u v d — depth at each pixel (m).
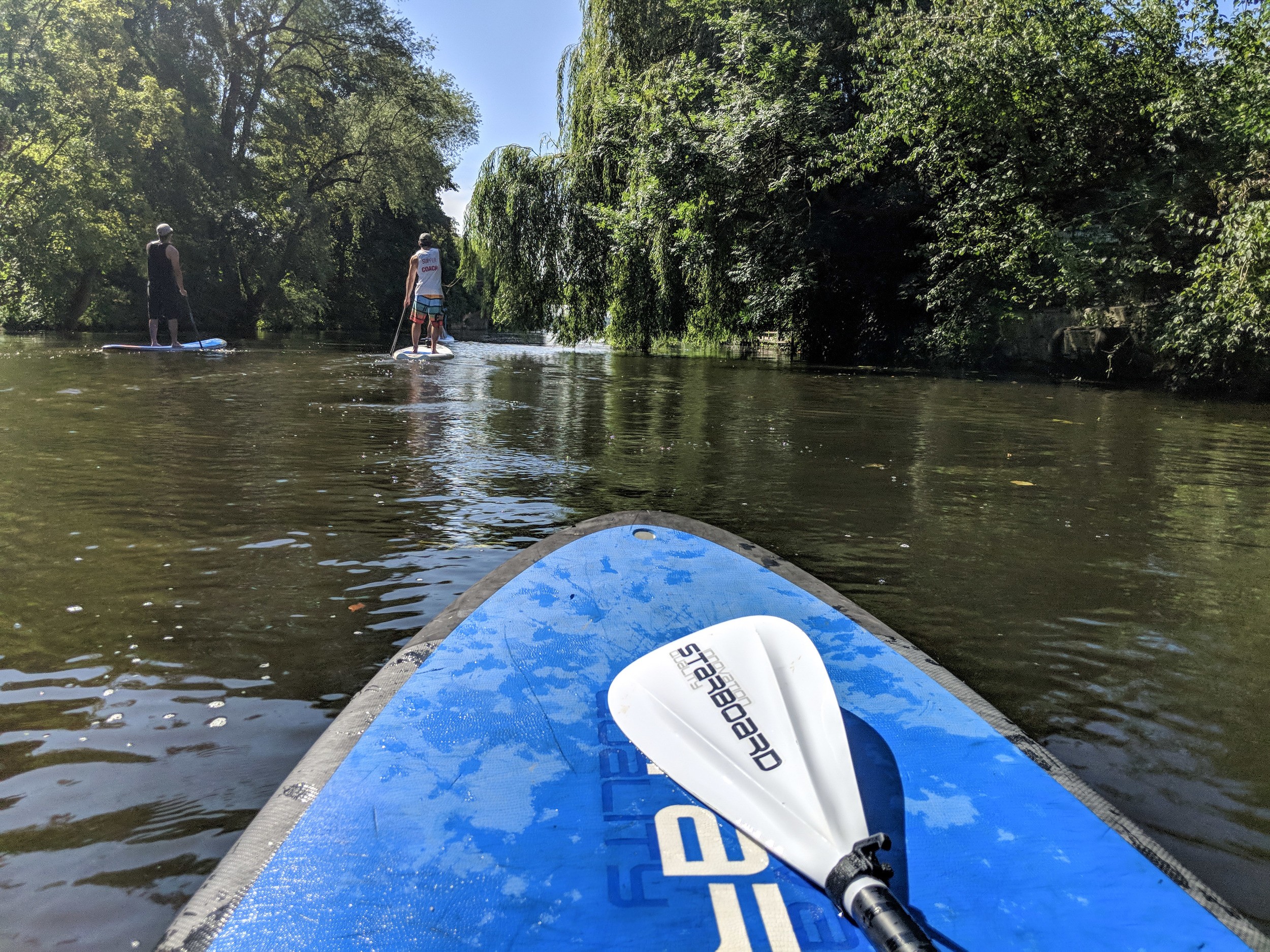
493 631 1.95
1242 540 3.45
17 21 17.33
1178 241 12.45
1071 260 12.40
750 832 1.18
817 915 1.07
